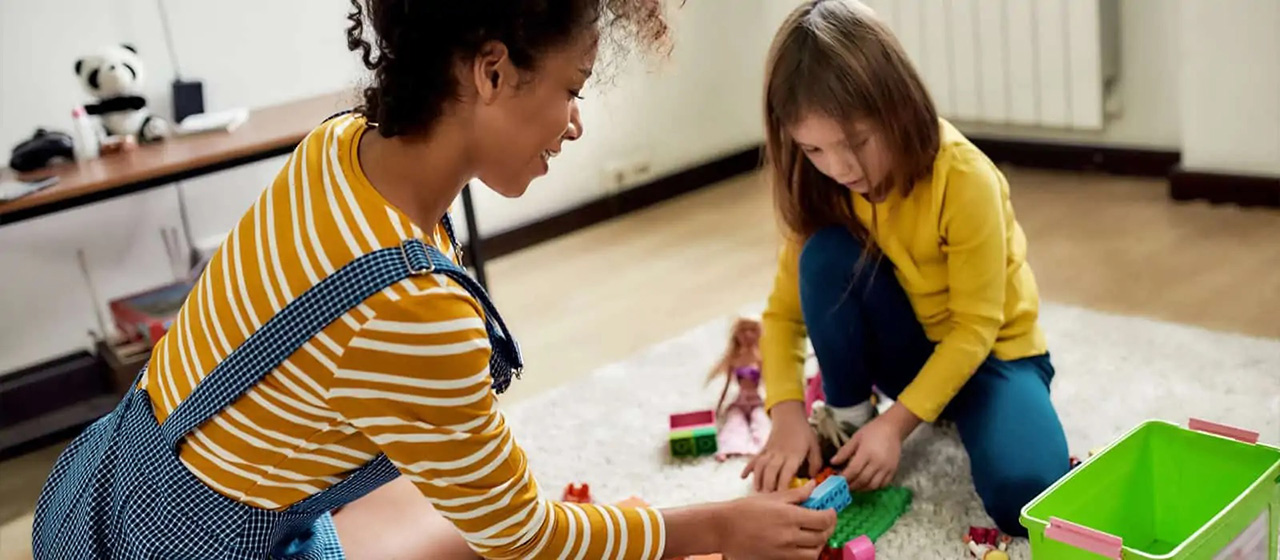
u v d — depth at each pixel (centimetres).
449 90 84
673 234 281
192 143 204
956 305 142
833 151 134
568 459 170
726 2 317
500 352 100
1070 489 117
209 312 92
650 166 309
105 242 226
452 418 88
